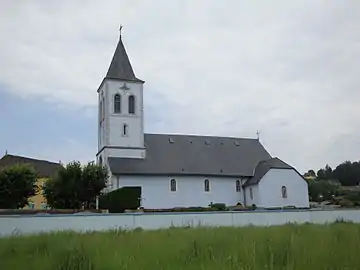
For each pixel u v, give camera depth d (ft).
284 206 183.32
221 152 201.98
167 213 96.12
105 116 186.29
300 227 71.87
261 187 182.50
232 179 192.34
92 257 38.99
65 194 154.51
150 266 36.60
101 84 194.90
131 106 189.78
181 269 35.24
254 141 214.07
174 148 195.31
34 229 83.82
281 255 38.86
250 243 45.06
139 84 192.03
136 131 187.52
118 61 193.26
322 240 47.37
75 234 64.03
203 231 63.16
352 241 46.96
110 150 182.29
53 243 49.57
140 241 50.65
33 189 152.05
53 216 87.10
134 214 93.30
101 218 90.63
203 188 186.50
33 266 37.50
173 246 45.73
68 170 156.56
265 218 105.09
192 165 189.37
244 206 182.60
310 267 35.24
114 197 158.30
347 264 35.88
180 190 182.09
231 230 64.49
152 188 177.58
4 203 146.82
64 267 36.83
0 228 82.48
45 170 245.04
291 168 188.34
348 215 114.52
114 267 36.29
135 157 184.44
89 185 156.25
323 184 271.90
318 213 111.65
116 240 52.31
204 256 39.55
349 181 337.93
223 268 34.53
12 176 147.13
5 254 43.57
